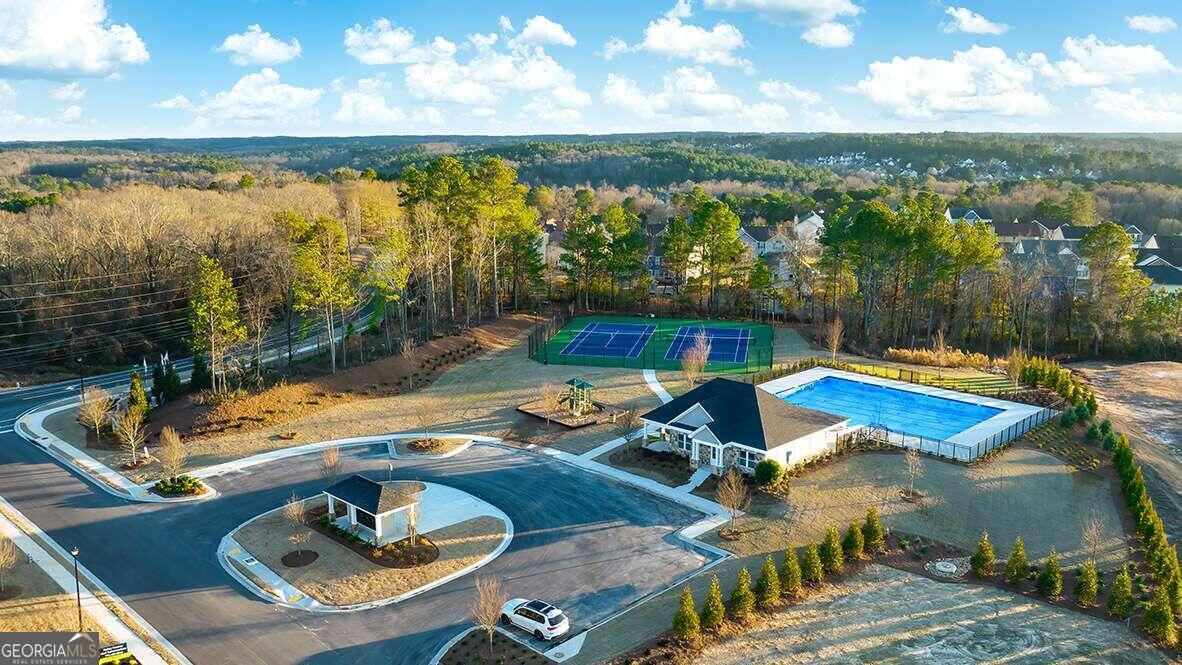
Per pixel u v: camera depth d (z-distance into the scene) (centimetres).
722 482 3853
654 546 3531
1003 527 3700
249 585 3198
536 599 3084
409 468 4497
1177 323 7812
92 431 5144
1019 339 8112
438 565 3362
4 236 7981
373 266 7319
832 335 7081
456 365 6819
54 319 7362
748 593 2916
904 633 2830
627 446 4784
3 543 3222
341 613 2992
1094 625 2889
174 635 2836
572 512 3891
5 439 5050
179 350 7969
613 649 2741
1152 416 5788
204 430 5047
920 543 3538
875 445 4731
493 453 4744
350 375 6088
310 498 4062
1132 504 3831
